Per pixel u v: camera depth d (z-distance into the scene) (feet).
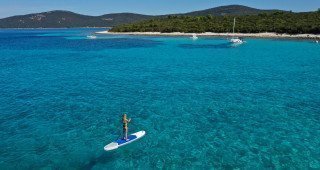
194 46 250.16
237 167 46.26
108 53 201.05
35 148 52.75
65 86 100.32
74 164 47.44
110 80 110.73
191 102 81.00
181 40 320.50
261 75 120.67
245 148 52.70
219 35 372.99
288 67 140.46
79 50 222.69
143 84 103.65
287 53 196.54
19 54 199.82
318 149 52.08
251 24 383.24
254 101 81.87
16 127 62.23
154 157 49.62
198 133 59.47
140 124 64.34
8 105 77.41
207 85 102.17
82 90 94.73
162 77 116.67
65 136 57.82
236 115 70.23
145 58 175.11
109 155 50.39
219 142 55.21
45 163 47.62
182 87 99.09
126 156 50.06
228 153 50.83
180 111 73.20
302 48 225.97
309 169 45.47
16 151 51.55
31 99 83.51
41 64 152.66
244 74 123.13
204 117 68.85
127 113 71.56
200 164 47.29
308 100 82.79
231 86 100.63
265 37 328.29
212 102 81.05
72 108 75.20
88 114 70.64
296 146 53.36
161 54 194.49
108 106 77.10
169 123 65.00
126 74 123.24
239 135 58.34
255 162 47.73
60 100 82.58
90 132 59.88
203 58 174.81
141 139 56.44
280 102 80.89
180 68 138.92
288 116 69.41
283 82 106.83
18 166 46.65
